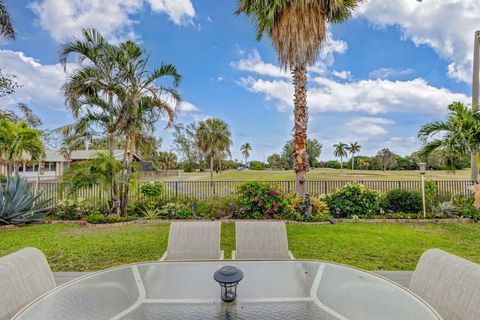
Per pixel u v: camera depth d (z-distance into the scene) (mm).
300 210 6879
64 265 3729
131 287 1825
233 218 6934
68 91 6629
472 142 6656
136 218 6926
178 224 2826
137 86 7223
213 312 1524
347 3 6840
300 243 4672
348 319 1436
